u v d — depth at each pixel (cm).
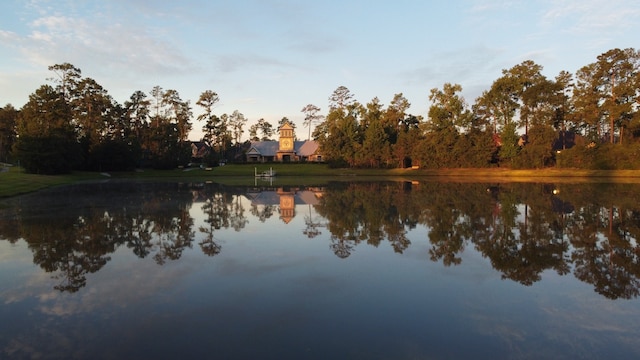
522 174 5588
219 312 667
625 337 584
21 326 617
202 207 2042
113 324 621
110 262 976
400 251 1082
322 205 2109
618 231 1355
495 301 723
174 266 938
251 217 1697
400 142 6881
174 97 7256
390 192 2906
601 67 5594
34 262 983
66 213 1819
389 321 635
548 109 6038
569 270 912
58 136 4759
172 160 6544
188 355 525
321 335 585
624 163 5381
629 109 5384
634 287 798
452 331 600
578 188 3183
